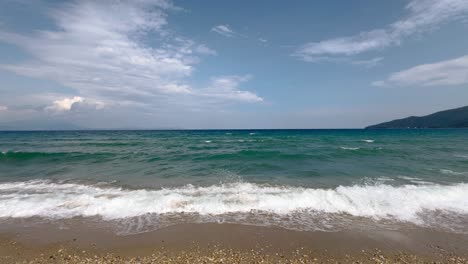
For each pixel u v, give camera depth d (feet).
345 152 61.77
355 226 19.89
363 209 23.27
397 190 28.91
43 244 17.16
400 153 60.70
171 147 80.48
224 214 22.15
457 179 34.63
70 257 15.69
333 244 17.17
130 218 21.24
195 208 23.34
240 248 16.67
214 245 17.03
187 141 114.01
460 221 20.70
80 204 24.21
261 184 32.04
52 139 138.72
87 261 15.24
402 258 15.57
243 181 33.81
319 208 23.53
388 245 17.04
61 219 20.98
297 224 20.24
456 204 24.47
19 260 15.43
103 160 51.01
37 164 47.01
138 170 41.11
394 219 21.20
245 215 21.95
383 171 39.88
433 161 49.65
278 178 35.42
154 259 15.43
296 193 27.76
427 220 20.95
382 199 25.73
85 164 46.75
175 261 15.20
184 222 20.51
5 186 31.35
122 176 36.91
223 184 32.14
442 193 27.63
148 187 30.78
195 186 31.17
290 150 66.85
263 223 20.40
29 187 30.89
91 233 18.62
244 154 57.31
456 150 67.87
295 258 15.56
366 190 29.04
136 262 15.14
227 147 78.84
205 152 63.31
